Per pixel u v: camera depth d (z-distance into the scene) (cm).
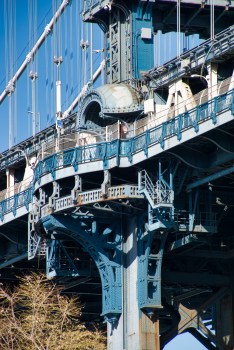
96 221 15688
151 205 14350
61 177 15450
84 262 17250
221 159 13762
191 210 14862
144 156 14400
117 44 16700
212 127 12988
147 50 16512
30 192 18050
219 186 14762
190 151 13988
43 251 17425
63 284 17925
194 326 16400
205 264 16712
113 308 15475
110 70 16788
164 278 16312
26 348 13900
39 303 14475
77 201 15050
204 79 14850
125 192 14662
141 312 15162
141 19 16600
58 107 17012
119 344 15475
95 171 15075
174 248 15438
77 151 15262
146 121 15038
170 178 14312
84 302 19738
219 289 16950
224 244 16588
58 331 14475
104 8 16725
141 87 16050
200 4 16975
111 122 16475
